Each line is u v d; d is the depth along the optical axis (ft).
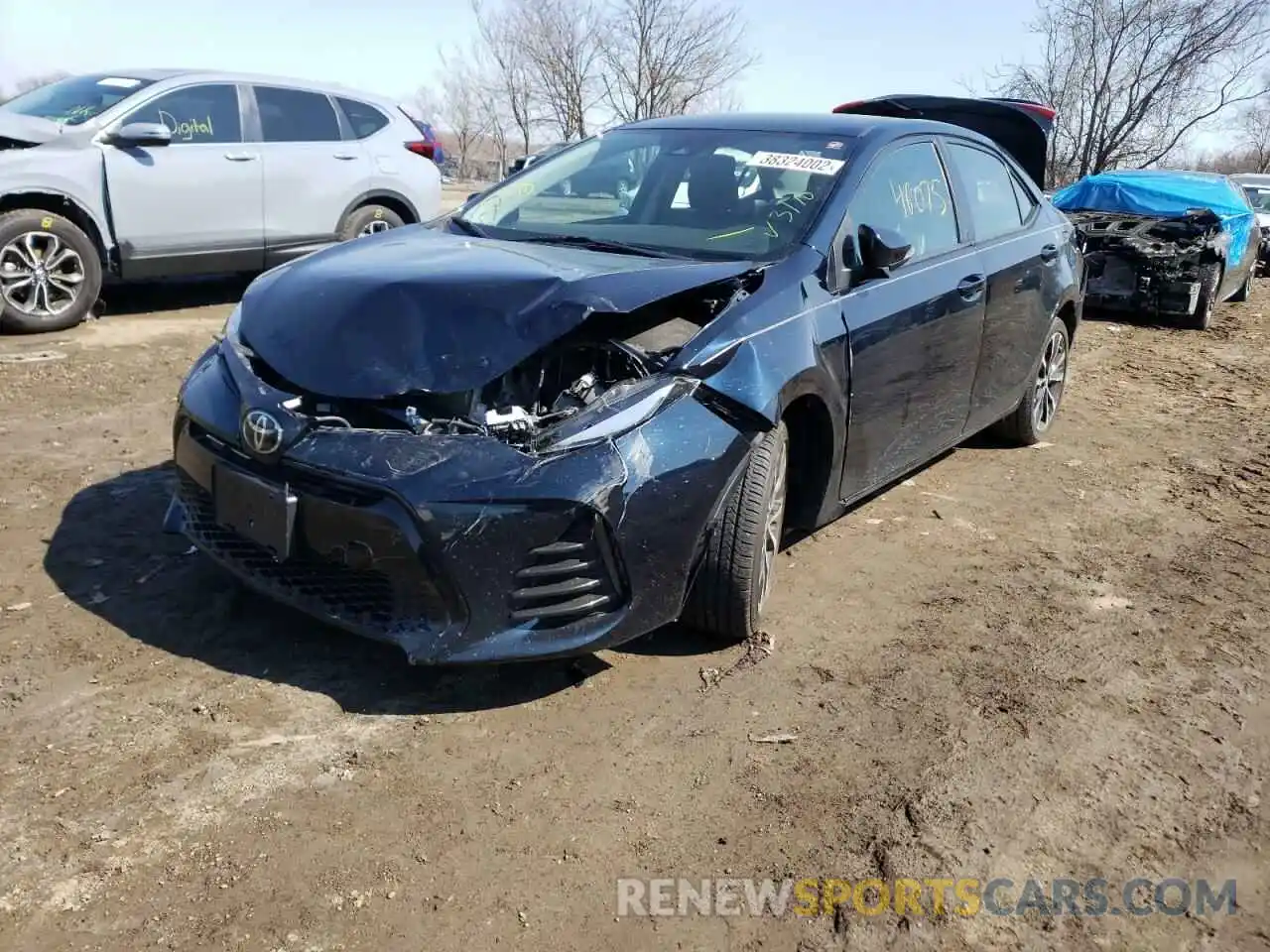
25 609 11.82
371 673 10.99
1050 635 12.78
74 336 24.70
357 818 8.87
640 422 10.28
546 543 9.80
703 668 11.55
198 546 11.49
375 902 7.98
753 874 8.53
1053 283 18.92
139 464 16.51
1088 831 9.26
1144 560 15.24
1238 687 11.79
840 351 12.50
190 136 26.91
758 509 11.23
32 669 10.66
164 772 9.27
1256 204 63.41
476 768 9.62
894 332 13.57
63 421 18.37
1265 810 9.69
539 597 9.94
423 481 9.55
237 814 8.81
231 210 27.50
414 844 8.62
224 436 10.52
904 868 8.68
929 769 9.97
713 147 14.94
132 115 25.93
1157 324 36.99
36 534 13.74
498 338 10.25
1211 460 20.39
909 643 12.41
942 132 16.56
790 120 15.57
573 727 10.33
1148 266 35.55
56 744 9.55
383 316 10.59
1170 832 9.32
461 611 9.82
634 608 10.36
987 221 17.24
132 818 8.68
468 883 8.25
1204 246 35.68
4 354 22.53
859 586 13.89
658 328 11.10
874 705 11.02
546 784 9.45
